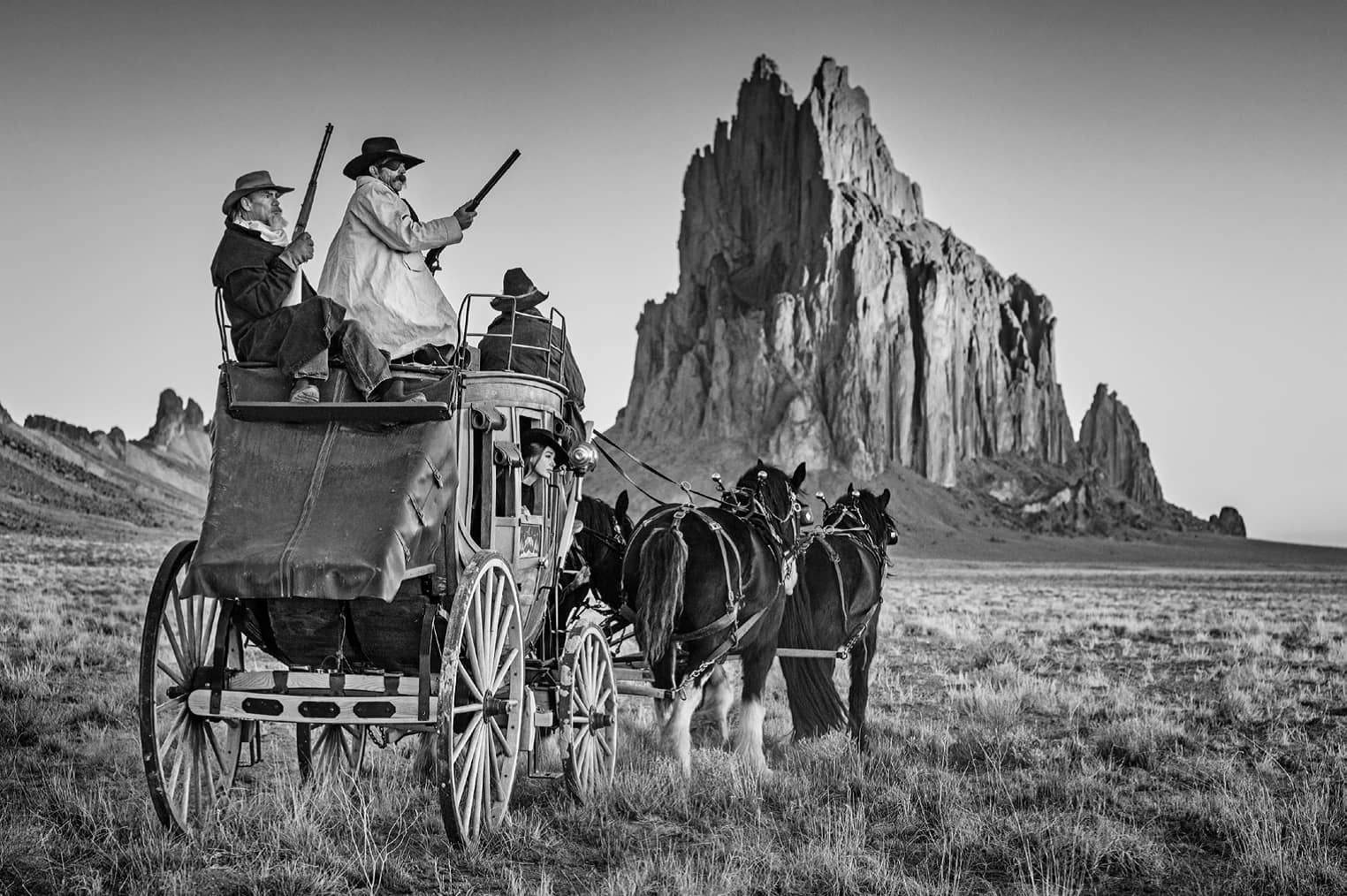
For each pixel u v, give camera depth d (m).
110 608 20.56
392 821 6.82
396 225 7.14
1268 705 12.95
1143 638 23.59
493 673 6.52
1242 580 82.62
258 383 6.43
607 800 7.47
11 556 41.12
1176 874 6.55
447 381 6.47
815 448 197.00
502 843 6.47
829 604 9.98
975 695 13.17
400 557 5.95
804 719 9.88
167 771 7.82
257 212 7.02
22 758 8.29
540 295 8.59
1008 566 132.00
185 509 148.62
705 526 8.23
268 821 6.50
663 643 7.72
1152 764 9.60
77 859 5.98
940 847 6.79
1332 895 6.13
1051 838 6.94
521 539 7.05
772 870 6.20
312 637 6.41
